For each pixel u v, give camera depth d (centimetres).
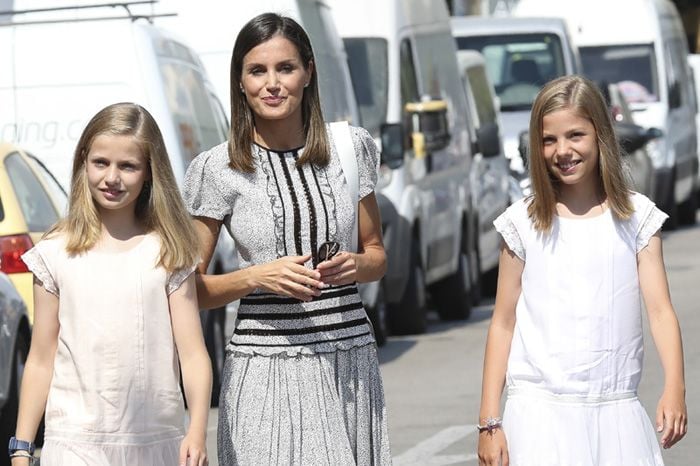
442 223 3112
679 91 5466
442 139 3055
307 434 1097
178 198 1088
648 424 1115
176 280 1079
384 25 2939
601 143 1104
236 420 1107
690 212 5691
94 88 2159
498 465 1110
